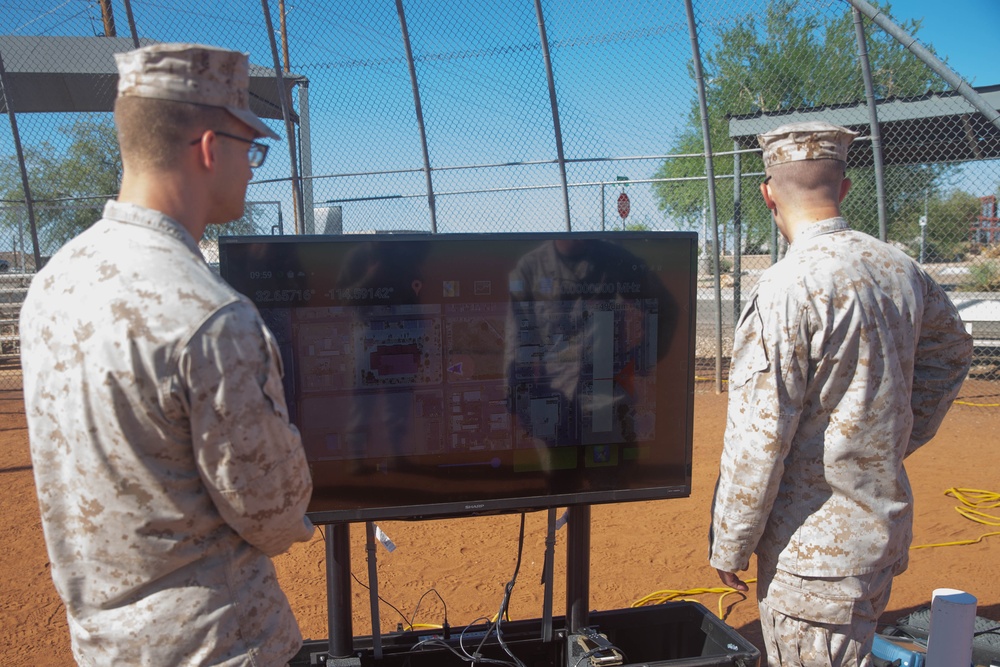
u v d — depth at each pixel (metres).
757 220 12.77
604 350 2.56
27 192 9.43
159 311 1.43
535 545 4.68
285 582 4.19
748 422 2.10
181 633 1.53
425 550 4.62
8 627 3.65
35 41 9.90
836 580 2.11
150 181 1.57
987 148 10.02
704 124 8.19
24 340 1.58
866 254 2.12
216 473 1.48
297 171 9.27
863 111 8.05
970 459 6.20
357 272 2.38
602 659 2.57
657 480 2.65
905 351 2.12
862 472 2.10
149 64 1.55
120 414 1.44
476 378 2.49
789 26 8.88
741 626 3.69
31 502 5.42
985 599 3.88
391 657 2.74
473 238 2.43
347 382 2.41
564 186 8.71
